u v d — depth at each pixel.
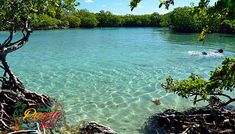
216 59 35.38
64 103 18.11
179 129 12.81
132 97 19.34
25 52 44.34
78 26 151.12
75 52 44.75
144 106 17.42
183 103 17.67
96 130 12.80
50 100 17.11
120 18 172.75
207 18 5.18
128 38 73.75
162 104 17.67
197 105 17.19
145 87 21.94
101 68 30.28
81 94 20.20
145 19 172.75
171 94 19.59
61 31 109.31
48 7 14.44
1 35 75.19
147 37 76.81
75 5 15.01
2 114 13.64
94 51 46.00
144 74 26.92
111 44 57.56
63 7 14.84
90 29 132.38
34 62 34.72
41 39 69.88
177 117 13.70
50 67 31.19
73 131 13.15
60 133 12.98
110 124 14.77
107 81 24.14
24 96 16.05
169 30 117.62
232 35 76.12
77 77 25.78
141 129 14.05
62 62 34.66
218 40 62.38
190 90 10.78
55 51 45.97
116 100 18.75
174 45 53.72
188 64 32.09
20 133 9.05
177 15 103.12
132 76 26.06
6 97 15.12
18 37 68.62
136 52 43.97
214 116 13.18
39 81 24.23
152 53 42.34
